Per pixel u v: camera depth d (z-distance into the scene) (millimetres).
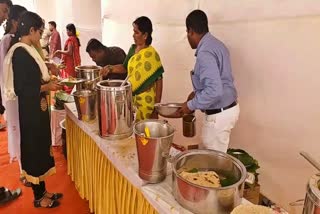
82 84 1861
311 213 751
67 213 2018
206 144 1826
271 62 1805
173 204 1014
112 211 1554
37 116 1798
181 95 2682
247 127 2066
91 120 1805
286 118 1774
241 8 1930
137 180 1182
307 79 1618
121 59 2578
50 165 1982
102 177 1620
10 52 1722
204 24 1641
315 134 1628
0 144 3137
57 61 5242
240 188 921
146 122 1239
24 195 2229
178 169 1064
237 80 2076
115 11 3438
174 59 2650
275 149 1882
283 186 1863
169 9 2580
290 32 1661
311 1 1528
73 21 5648
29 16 1729
